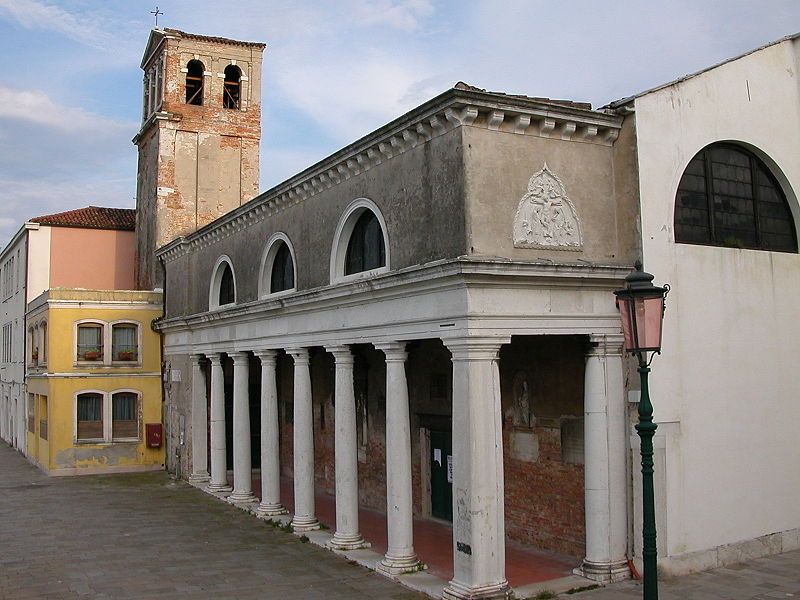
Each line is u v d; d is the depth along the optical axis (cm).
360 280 1352
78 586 1316
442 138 1214
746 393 1414
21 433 3553
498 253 1183
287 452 2500
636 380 1278
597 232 1301
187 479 2517
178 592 1270
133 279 3678
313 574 1359
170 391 2747
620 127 1320
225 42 3012
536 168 1241
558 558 1390
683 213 1388
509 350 1552
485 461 1139
